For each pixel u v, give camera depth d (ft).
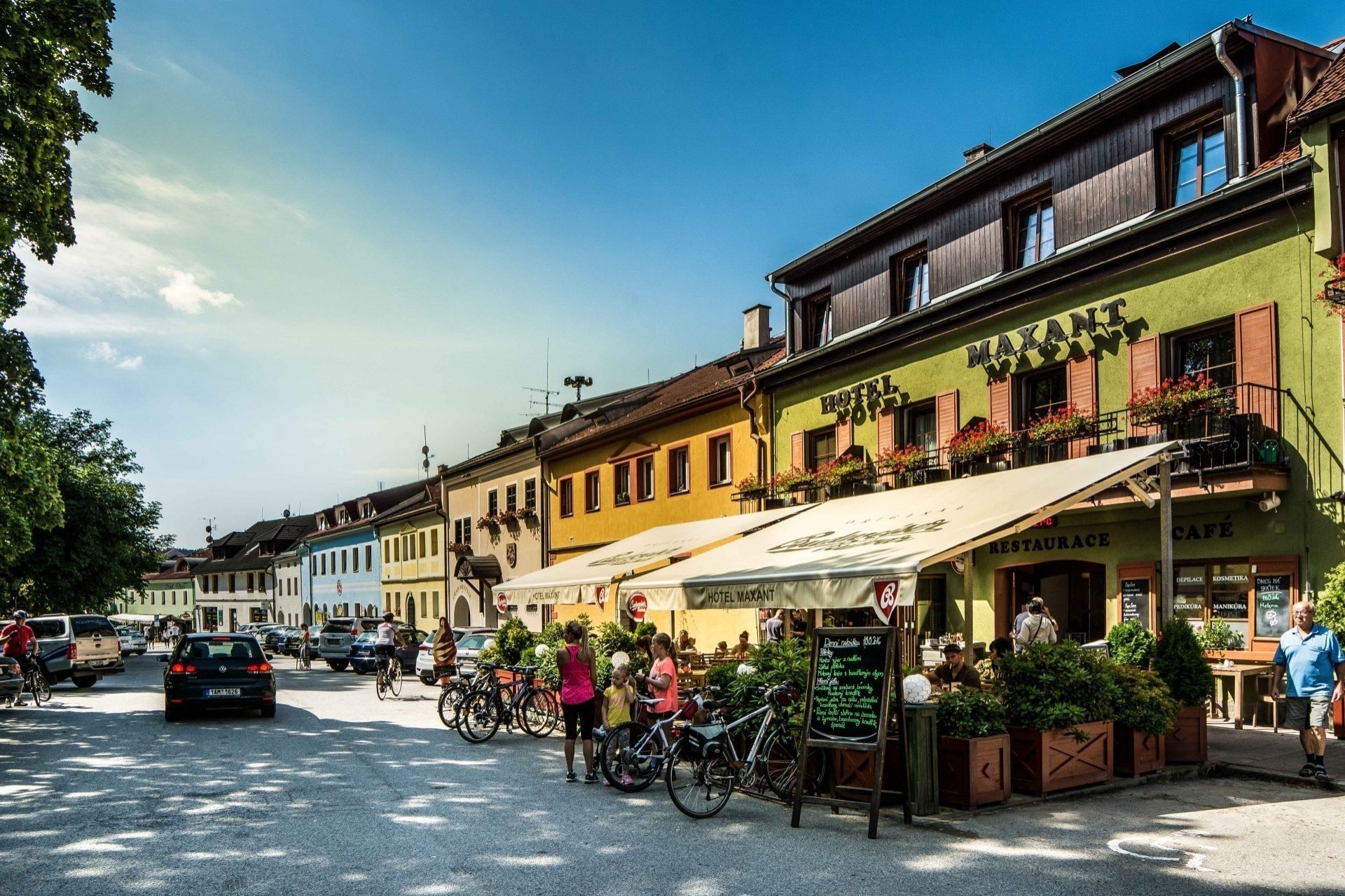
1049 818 27.17
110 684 95.61
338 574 217.77
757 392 78.48
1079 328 51.44
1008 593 57.06
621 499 100.63
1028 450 52.49
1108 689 30.91
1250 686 42.80
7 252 48.52
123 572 134.92
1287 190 41.73
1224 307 44.93
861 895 20.48
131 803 30.53
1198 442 42.57
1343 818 26.96
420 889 21.11
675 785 28.35
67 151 47.03
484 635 91.25
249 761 39.45
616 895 20.57
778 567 39.99
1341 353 40.14
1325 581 40.45
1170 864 22.39
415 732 49.98
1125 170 50.19
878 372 66.59
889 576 31.99
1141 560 48.32
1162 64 47.01
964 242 60.34
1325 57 46.78
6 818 28.37
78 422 142.10
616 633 52.37
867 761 28.94
